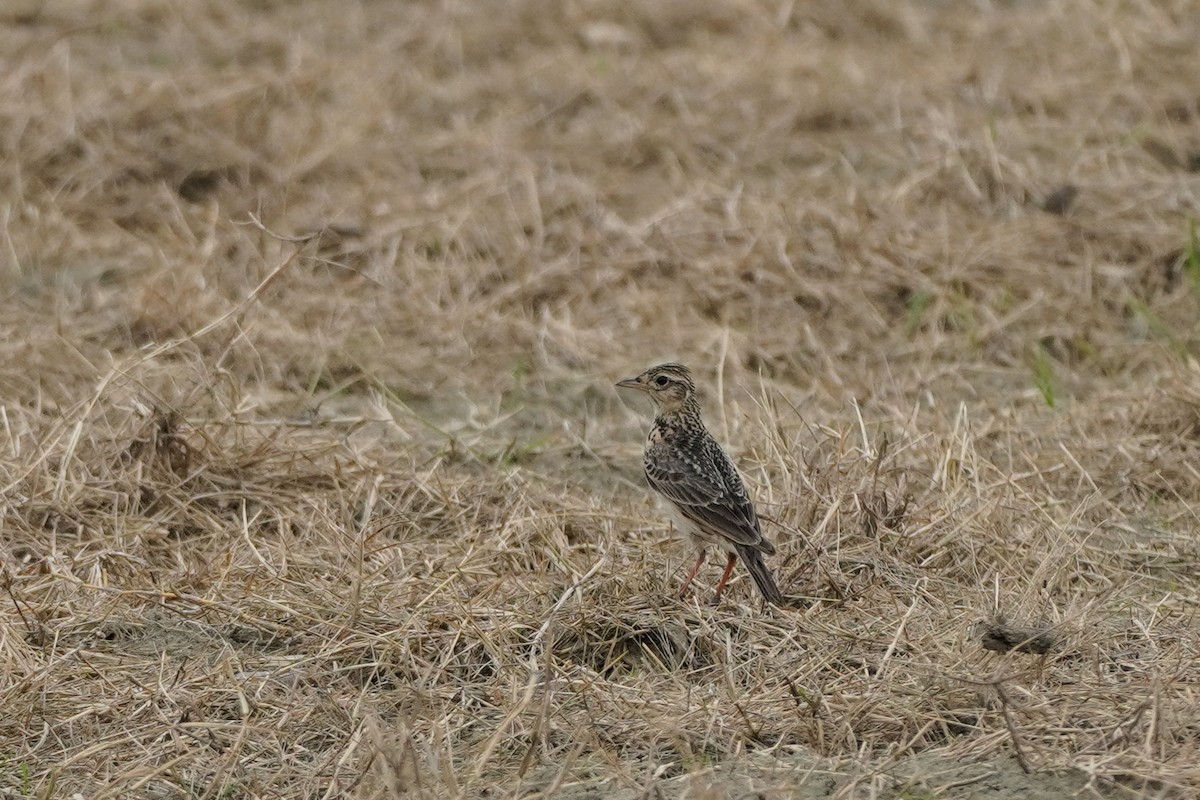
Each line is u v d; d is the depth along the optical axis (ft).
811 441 43.68
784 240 57.16
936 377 50.78
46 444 42.88
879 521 39.01
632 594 36.09
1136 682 32.19
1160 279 56.18
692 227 58.85
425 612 35.19
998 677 31.09
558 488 44.09
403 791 28.48
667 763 29.94
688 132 68.03
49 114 66.49
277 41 78.89
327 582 37.17
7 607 35.83
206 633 35.01
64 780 29.91
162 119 66.54
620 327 54.65
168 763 29.63
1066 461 43.80
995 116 69.10
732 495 36.55
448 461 45.93
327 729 31.32
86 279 57.16
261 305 54.24
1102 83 72.69
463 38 79.51
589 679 32.50
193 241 58.75
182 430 43.78
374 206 61.57
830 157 65.87
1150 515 41.91
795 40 80.18
